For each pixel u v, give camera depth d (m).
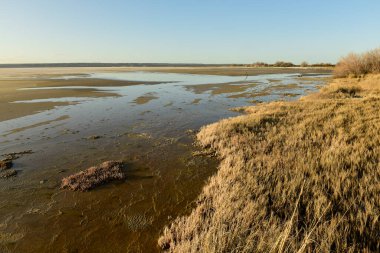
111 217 5.73
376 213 4.85
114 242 4.96
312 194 5.76
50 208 6.08
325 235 4.32
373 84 24.30
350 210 5.03
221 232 4.32
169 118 15.19
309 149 8.28
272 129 11.02
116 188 7.02
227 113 16.69
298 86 32.22
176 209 6.03
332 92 21.58
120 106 18.73
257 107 17.55
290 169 7.00
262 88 30.36
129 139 11.23
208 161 8.81
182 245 4.36
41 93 24.42
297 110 14.86
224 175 7.14
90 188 6.97
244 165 7.57
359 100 16.66
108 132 12.23
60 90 27.03
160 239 4.85
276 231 4.41
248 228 4.65
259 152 8.66
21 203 6.29
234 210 5.19
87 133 12.05
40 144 10.50
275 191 5.88
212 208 5.70
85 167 8.39
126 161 8.88
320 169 6.99
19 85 31.77
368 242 4.28
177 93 26.12
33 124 13.45
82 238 5.07
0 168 8.15
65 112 16.41
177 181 7.43
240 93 26.16
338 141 8.77
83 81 38.34
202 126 13.31
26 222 5.56
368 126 10.45
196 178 7.60
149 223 5.52
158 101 21.12
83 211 5.97
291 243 4.09
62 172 8.02
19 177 7.65
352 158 7.23
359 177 6.44
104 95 24.14
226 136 10.52
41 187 7.07
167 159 9.04
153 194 6.71
